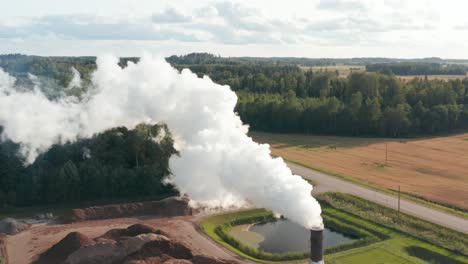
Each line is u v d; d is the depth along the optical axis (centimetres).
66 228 5394
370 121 11256
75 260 4231
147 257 4250
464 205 6078
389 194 6450
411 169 8062
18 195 6216
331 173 7625
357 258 4566
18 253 4712
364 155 9188
